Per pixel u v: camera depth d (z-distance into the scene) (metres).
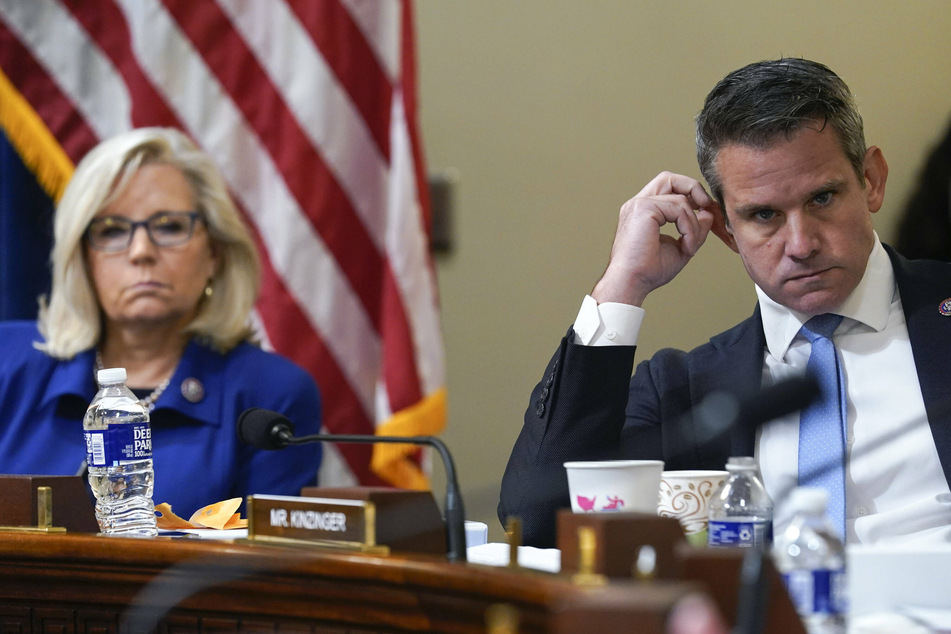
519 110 14.55
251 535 5.04
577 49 14.30
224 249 10.73
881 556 4.89
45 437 9.81
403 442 5.23
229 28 13.45
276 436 5.97
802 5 12.28
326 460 13.05
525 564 5.02
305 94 13.32
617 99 14.08
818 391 4.43
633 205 8.08
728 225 7.91
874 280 7.82
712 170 7.61
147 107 13.25
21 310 13.97
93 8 13.77
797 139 7.18
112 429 6.66
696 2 13.48
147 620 4.98
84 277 10.30
